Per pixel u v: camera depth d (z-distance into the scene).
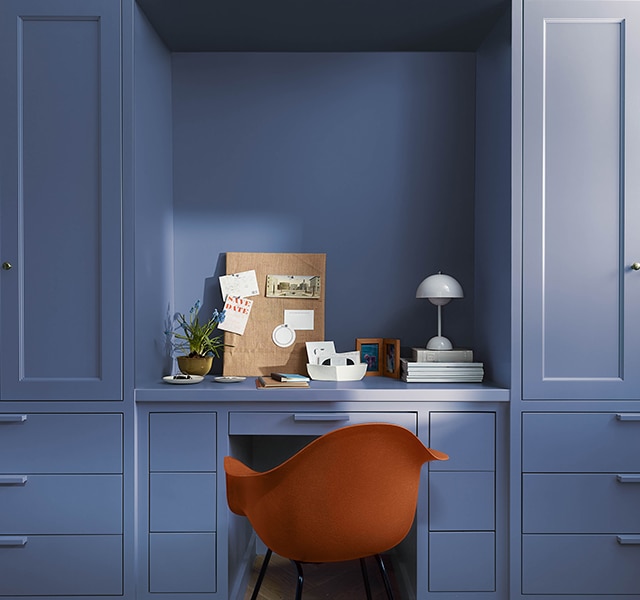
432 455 1.79
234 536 2.31
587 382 2.18
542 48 2.18
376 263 2.71
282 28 2.45
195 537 2.19
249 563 2.59
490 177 2.45
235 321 2.64
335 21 2.39
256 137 2.71
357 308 2.71
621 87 2.18
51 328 2.19
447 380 2.36
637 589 2.18
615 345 2.20
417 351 2.41
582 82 2.19
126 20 2.17
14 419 2.16
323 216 2.71
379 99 2.71
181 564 2.19
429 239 2.71
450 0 2.21
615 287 2.19
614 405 2.18
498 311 2.33
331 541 1.74
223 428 2.20
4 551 2.18
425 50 2.68
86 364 2.19
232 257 2.67
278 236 2.71
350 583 2.51
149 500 2.19
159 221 2.51
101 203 2.18
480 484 2.20
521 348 2.19
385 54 2.70
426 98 2.70
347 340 2.72
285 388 2.21
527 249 2.19
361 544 1.77
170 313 2.67
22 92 2.19
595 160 2.19
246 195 2.71
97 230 2.19
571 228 2.19
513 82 2.18
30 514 2.18
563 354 2.19
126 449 2.18
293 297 2.66
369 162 2.71
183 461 2.19
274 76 2.70
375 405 2.19
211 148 2.71
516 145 2.19
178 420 2.20
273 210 2.71
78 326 2.19
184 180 2.71
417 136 2.71
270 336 2.64
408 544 2.38
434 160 2.71
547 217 2.19
